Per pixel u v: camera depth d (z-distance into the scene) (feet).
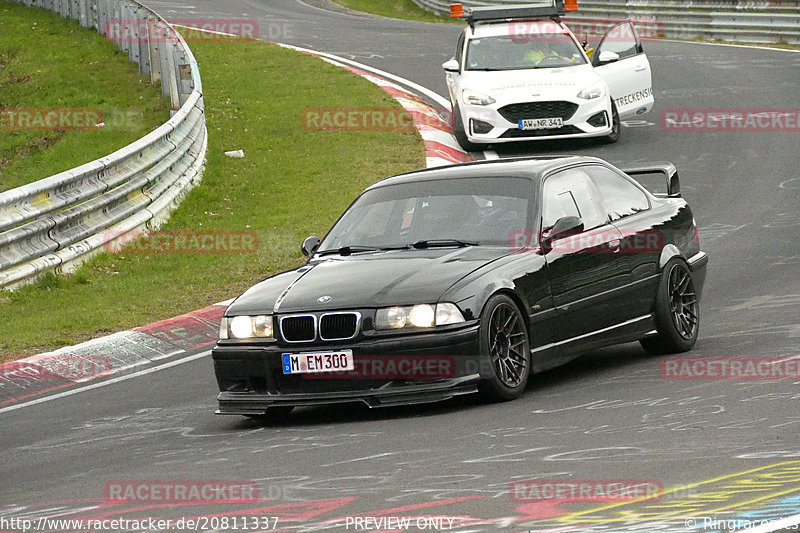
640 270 94.63
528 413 77.36
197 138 202.49
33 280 140.97
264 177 195.93
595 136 201.57
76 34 306.76
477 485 60.34
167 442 80.33
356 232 91.71
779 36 325.83
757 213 160.04
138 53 268.00
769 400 75.77
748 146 199.41
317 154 207.10
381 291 80.53
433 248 87.35
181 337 116.78
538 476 61.26
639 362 94.73
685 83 260.83
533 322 84.48
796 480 57.31
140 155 169.37
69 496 66.23
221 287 135.95
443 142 210.18
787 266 131.13
